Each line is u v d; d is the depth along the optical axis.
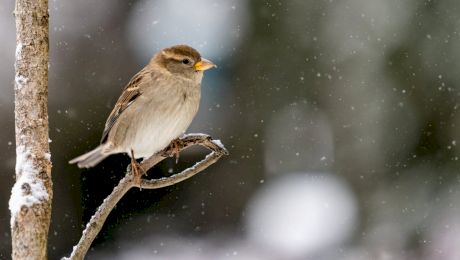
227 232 14.35
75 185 13.41
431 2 11.54
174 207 14.36
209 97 14.17
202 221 14.41
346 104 12.74
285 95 13.58
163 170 14.11
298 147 14.01
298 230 13.56
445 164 11.59
